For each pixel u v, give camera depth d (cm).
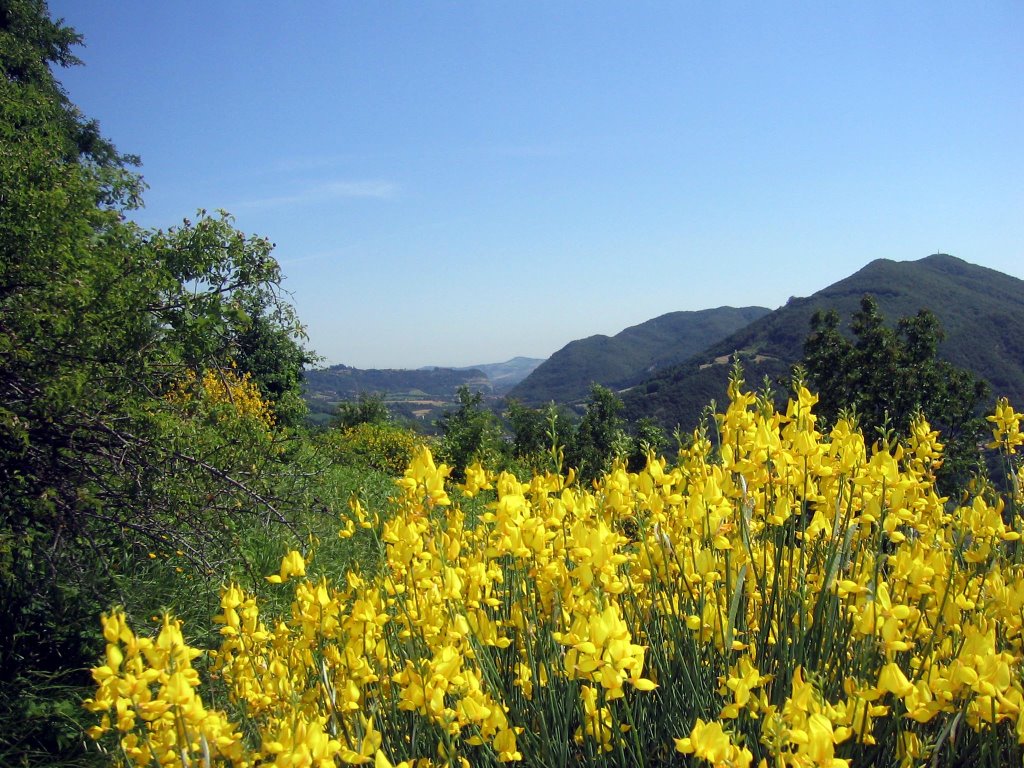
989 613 227
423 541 258
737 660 228
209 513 446
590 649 171
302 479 518
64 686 350
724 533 262
